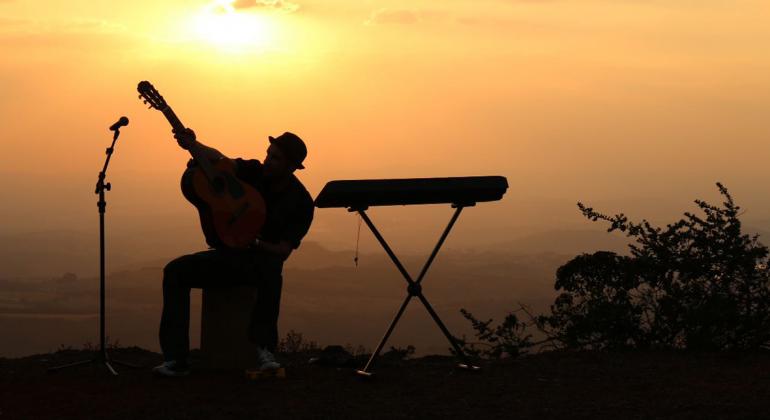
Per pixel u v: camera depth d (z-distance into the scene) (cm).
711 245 727
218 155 611
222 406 514
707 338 711
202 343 627
